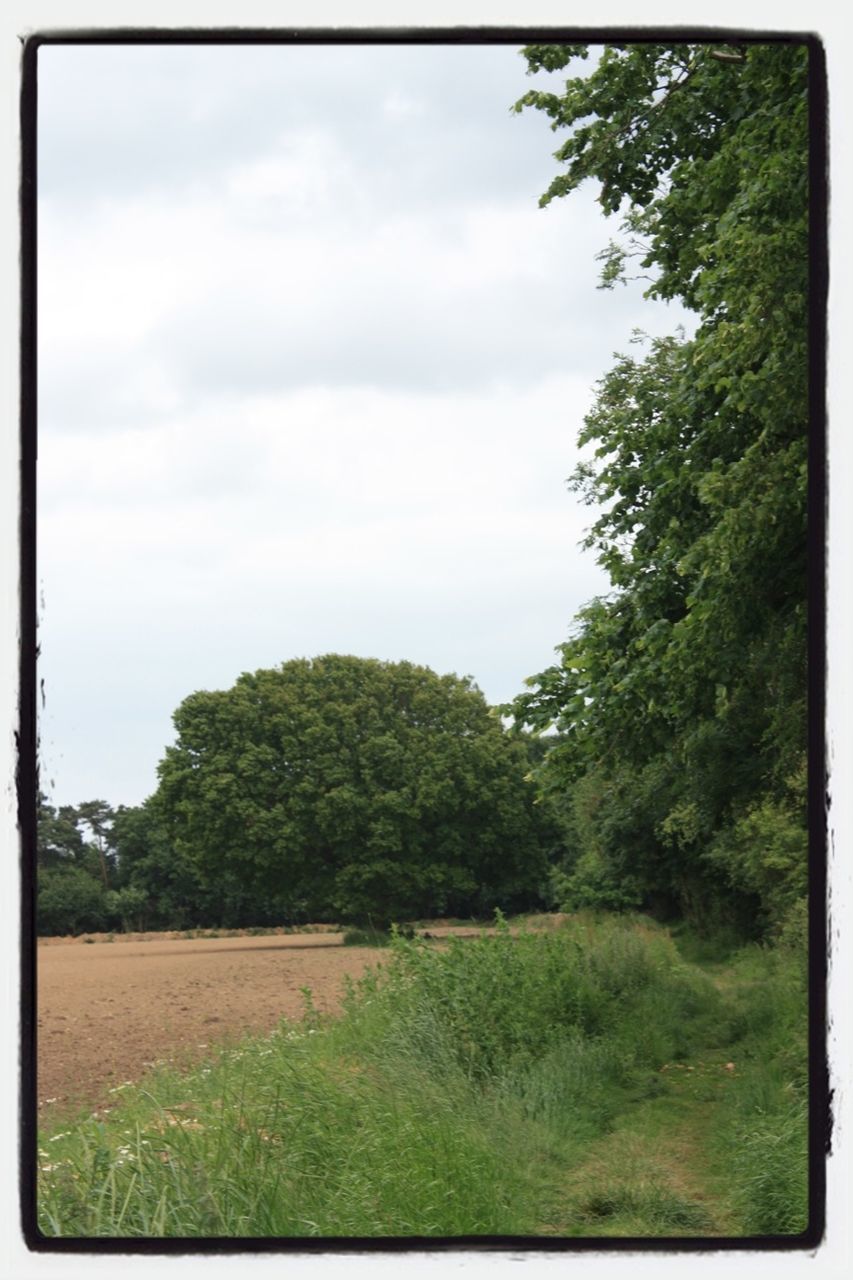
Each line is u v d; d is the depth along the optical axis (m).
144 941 64.56
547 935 16.62
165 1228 5.76
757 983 18.17
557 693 13.63
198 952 52.75
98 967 44.91
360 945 55.75
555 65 13.76
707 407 12.89
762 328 9.95
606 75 13.52
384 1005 12.46
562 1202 8.33
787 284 9.86
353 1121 8.21
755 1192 8.06
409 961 13.51
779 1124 9.23
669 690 12.27
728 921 29.53
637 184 14.10
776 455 10.34
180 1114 7.68
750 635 11.55
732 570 10.91
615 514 13.93
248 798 68.81
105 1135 7.41
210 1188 6.20
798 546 10.91
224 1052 11.12
